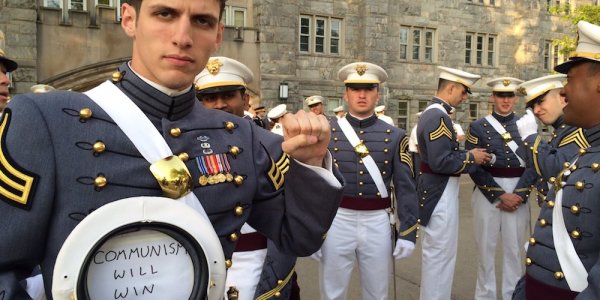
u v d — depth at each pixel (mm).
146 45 1405
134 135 1368
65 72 13969
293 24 17422
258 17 17062
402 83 20297
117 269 1214
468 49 21688
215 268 1323
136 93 1444
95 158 1310
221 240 1475
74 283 1135
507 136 5441
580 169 2428
